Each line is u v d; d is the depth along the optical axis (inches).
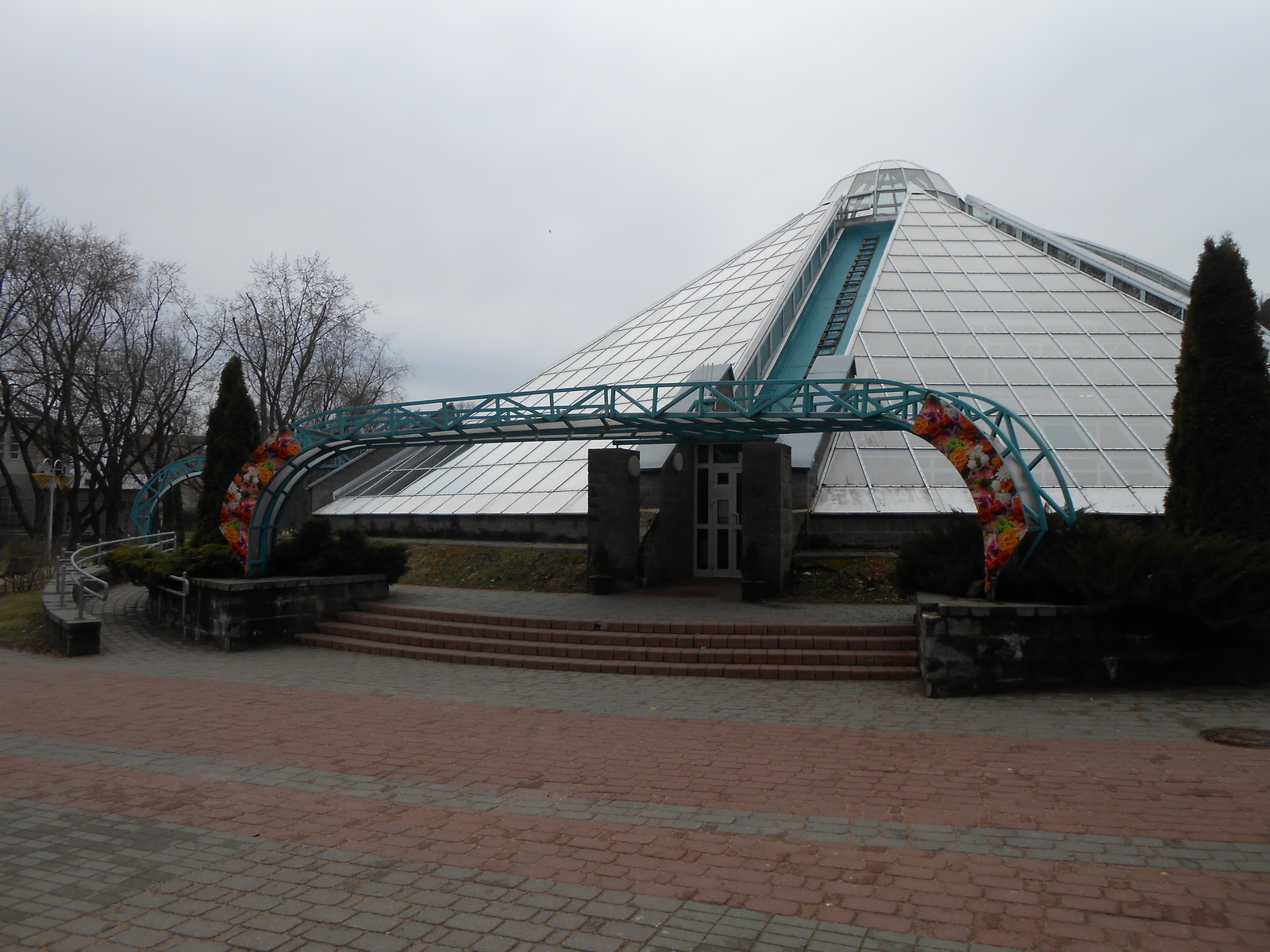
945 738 382.6
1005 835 263.3
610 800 306.8
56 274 1503.4
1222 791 298.5
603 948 197.6
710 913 215.0
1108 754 348.5
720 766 347.6
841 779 326.0
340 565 756.6
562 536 957.8
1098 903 215.5
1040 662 474.0
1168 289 1280.8
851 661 540.1
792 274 1448.1
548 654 593.3
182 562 757.9
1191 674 475.5
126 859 255.8
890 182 2052.2
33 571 1067.9
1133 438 934.4
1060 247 1536.7
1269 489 557.3
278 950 199.5
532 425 687.1
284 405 1959.9
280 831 278.2
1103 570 470.3
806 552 834.2
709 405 735.7
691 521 909.8
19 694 499.5
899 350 1166.3
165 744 388.2
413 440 720.3
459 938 204.2
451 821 286.5
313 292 1749.5
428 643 640.4
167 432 1934.1
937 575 561.3
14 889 235.5
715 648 577.3
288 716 442.6
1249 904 212.8
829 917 211.6
